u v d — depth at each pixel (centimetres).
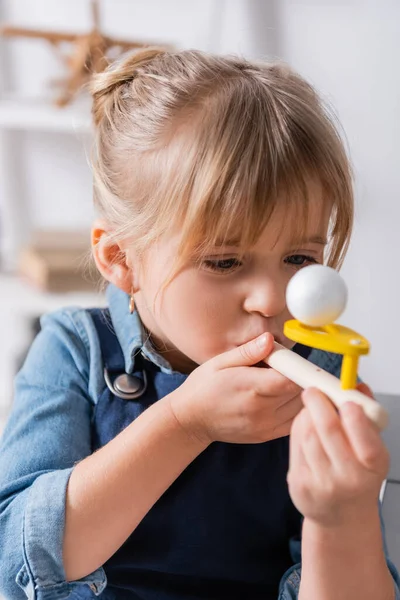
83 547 66
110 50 145
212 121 67
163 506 78
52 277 160
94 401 79
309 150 66
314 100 73
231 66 76
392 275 151
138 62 82
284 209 63
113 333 83
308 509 51
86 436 77
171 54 80
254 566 80
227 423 63
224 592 79
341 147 71
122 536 67
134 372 80
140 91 76
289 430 64
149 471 66
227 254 64
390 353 155
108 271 78
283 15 150
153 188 70
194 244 64
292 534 82
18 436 74
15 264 183
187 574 78
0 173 179
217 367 64
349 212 71
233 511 79
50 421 75
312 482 49
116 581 77
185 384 66
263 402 61
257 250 64
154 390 79
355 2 143
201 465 79
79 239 168
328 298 48
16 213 183
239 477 79
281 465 80
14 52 172
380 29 142
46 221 182
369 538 57
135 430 67
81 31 158
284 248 64
